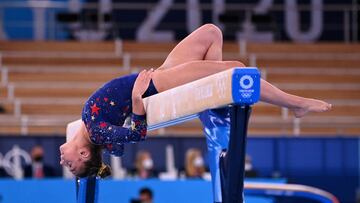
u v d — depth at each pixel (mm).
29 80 35062
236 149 7070
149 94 9023
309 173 27297
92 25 38312
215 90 7184
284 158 27266
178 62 9578
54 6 38312
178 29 40562
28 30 39781
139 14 40625
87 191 9922
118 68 36094
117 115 9281
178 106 8031
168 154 27062
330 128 32375
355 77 36406
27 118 32375
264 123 31844
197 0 40781
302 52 37969
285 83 35750
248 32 40156
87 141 9469
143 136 8891
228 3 40906
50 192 22938
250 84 6871
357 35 40031
